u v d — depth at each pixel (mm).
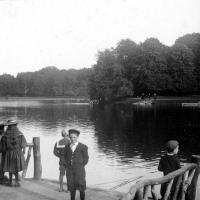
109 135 39656
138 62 101250
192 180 8219
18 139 9750
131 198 5145
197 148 30281
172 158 7652
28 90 192875
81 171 7891
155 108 80938
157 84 98312
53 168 22828
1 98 186875
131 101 105375
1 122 10500
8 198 8914
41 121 56719
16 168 9688
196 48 100750
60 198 9016
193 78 97375
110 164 24156
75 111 78938
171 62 98625
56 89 183750
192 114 63094
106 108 87500
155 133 40406
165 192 7094
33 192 9508
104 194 9438
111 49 108125
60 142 9953
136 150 29875
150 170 22125
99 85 102125
